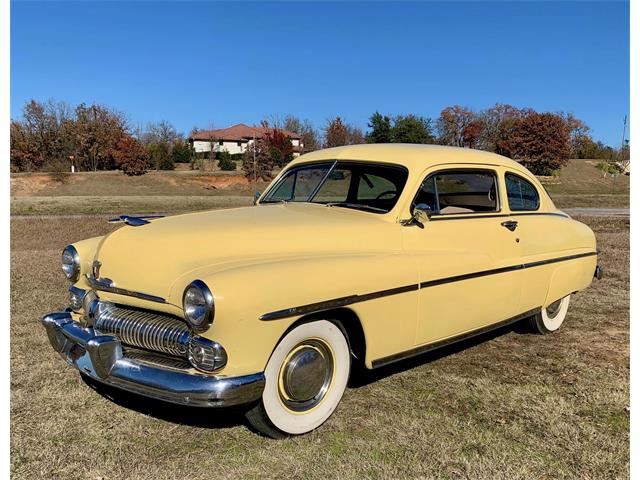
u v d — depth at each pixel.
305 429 3.27
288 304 2.99
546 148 51.62
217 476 2.83
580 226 5.58
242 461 2.97
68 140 52.81
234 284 2.83
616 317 6.05
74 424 3.34
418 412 3.61
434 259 3.89
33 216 18.33
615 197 37.88
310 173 4.69
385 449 3.13
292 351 3.18
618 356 4.80
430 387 4.04
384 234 3.78
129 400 3.70
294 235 3.52
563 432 3.38
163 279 3.11
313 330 3.23
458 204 4.57
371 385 4.06
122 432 3.26
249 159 45.47
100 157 53.94
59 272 7.77
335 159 4.55
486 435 3.31
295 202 4.62
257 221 3.70
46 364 4.27
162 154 52.75
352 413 3.58
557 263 5.09
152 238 3.40
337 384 3.40
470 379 4.21
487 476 2.88
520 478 2.88
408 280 3.67
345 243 3.61
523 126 52.53
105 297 3.40
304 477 2.83
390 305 3.58
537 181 5.15
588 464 3.03
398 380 4.16
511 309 4.67
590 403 3.81
